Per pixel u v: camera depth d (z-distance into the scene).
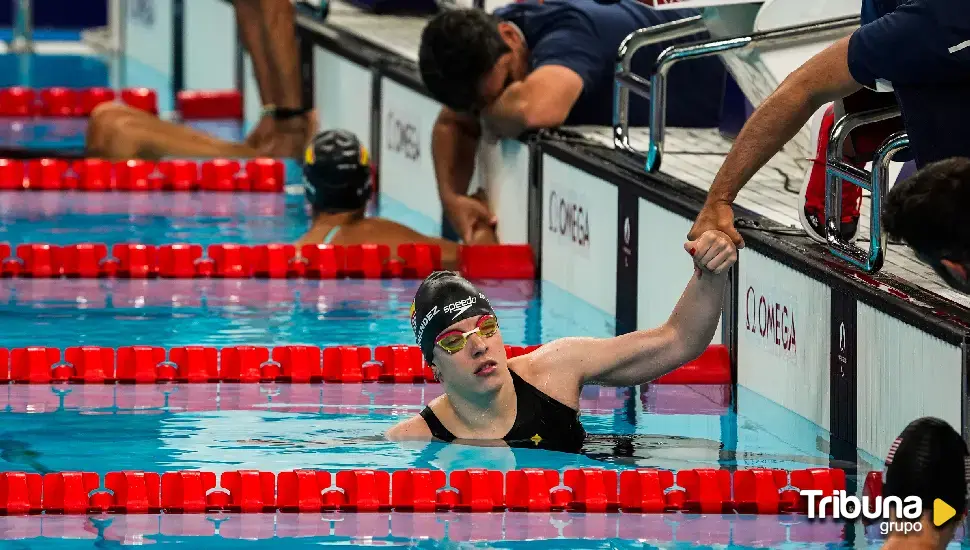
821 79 13.91
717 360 18.62
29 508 14.04
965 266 10.80
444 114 26.17
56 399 17.58
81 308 21.77
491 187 26.12
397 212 29.38
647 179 20.59
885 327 14.76
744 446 15.59
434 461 14.95
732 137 23.77
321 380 18.66
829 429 16.12
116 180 30.89
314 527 13.56
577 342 15.84
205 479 14.33
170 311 21.69
